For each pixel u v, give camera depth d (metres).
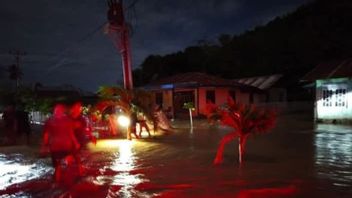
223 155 11.56
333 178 8.30
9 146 14.95
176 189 7.57
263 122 10.16
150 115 18.17
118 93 17.14
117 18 19.30
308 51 44.09
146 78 54.75
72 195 7.32
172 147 13.65
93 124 18.56
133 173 9.18
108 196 7.17
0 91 25.81
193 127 22.55
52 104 24.80
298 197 6.86
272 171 9.08
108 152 12.71
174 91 34.94
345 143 14.09
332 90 24.50
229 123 10.27
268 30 53.66
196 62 53.22
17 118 16.30
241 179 8.29
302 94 39.75
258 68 48.50
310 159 10.68
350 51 41.25
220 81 34.22
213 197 6.95
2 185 8.22
